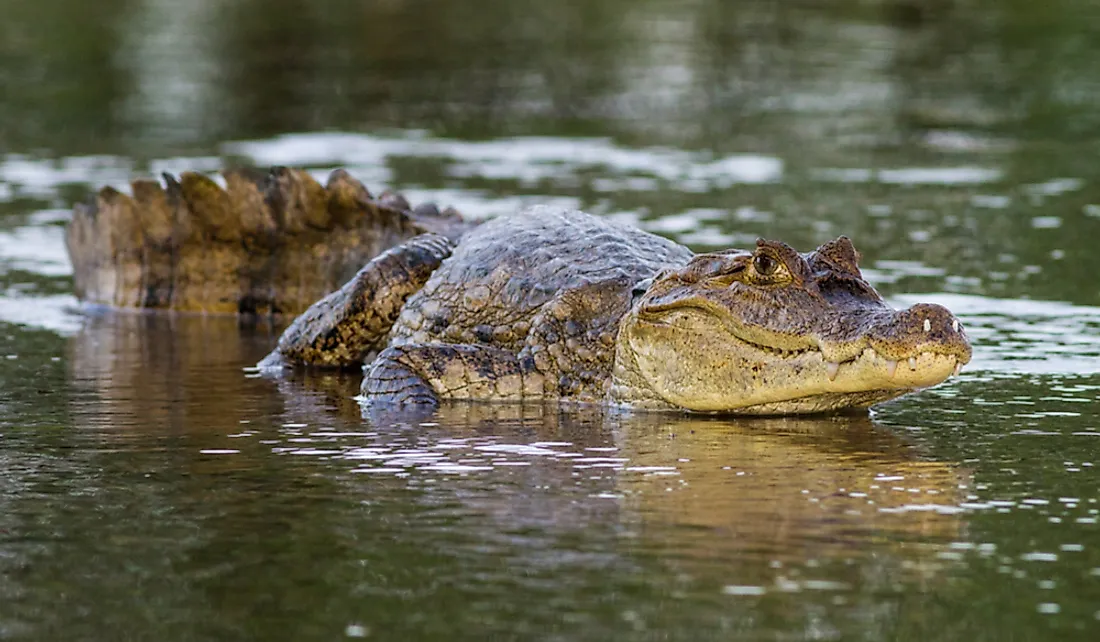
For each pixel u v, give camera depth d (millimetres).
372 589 14922
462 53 66812
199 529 16812
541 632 13805
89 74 61438
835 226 37312
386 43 69312
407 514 17281
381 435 21391
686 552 15875
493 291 25172
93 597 14852
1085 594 14672
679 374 22531
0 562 15797
